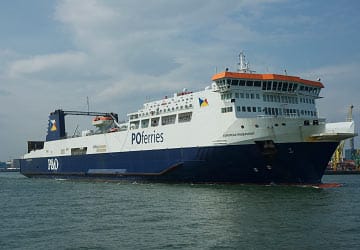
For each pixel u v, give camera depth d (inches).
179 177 2246.6
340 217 1162.6
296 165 1930.4
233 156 1979.6
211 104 2075.5
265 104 2075.5
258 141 1909.4
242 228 1037.8
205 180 2150.6
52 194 2018.9
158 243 915.4
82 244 927.7
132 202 1569.9
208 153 2057.1
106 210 1395.2
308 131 1873.8
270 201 1462.8
